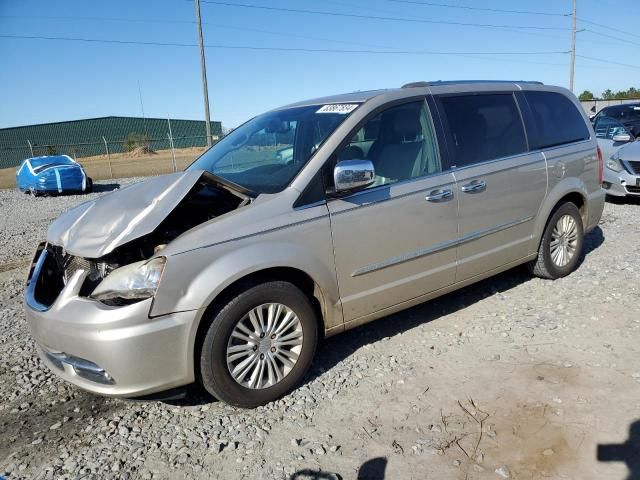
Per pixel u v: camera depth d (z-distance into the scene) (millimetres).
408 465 2660
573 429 2836
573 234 5152
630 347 3686
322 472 2658
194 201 3643
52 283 3432
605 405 3025
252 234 3121
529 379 3367
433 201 3869
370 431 2963
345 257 3482
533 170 4594
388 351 3910
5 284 6340
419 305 4746
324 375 3615
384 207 3621
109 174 27031
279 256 3170
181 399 3461
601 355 3602
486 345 3889
